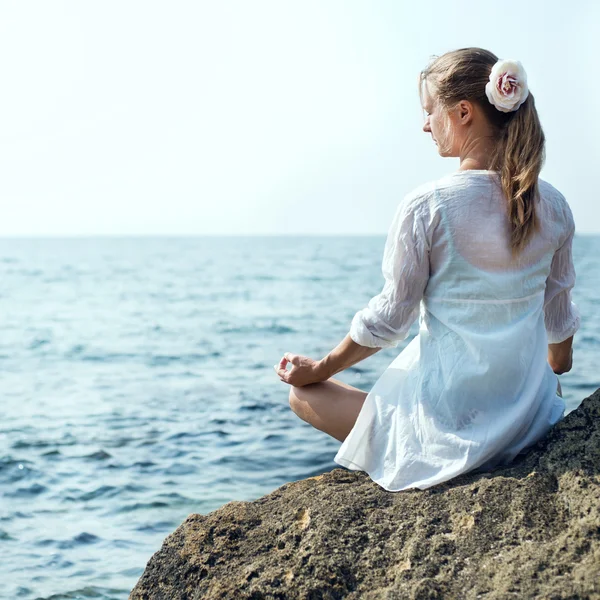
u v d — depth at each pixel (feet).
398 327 8.50
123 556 16.74
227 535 8.71
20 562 16.42
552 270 9.01
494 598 6.97
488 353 8.11
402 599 7.31
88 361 50.19
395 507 8.29
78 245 649.61
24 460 24.36
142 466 23.41
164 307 96.89
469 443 8.16
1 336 65.92
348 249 401.49
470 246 8.11
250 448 24.84
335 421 9.36
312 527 8.34
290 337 63.05
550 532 7.55
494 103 8.05
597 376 35.55
